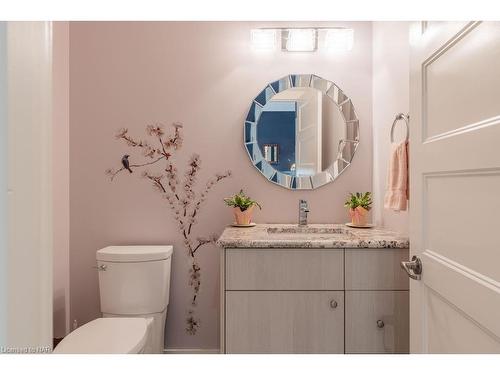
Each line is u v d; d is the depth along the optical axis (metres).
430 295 1.01
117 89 2.19
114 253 1.91
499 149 0.68
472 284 0.77
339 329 1.58
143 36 2.20
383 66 2.01
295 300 1.58
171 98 2.21
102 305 1.93
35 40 0.45
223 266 1.59
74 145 2.19
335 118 2.21
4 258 0.40
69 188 2.19
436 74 0.96
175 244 2.21
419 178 1.06
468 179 0.80
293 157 2.21
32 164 0.44
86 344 1.42
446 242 0.90
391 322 1.57
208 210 2.21
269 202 2.22
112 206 2.20
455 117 0.86
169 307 2.20
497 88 0.69
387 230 1.94
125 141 2.20
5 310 0.40
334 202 2.21
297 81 2.20
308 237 1.87
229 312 1.59
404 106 1.73
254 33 2.12
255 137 2.20
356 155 2.22
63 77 2.12
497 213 0.69
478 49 0.76
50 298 0.48
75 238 2.19
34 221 0.45
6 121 0.40
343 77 2.21
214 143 2.21
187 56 2.20
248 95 2.21
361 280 1.58
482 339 0.75
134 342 1.44
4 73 0.40
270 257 1.59
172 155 2.21
